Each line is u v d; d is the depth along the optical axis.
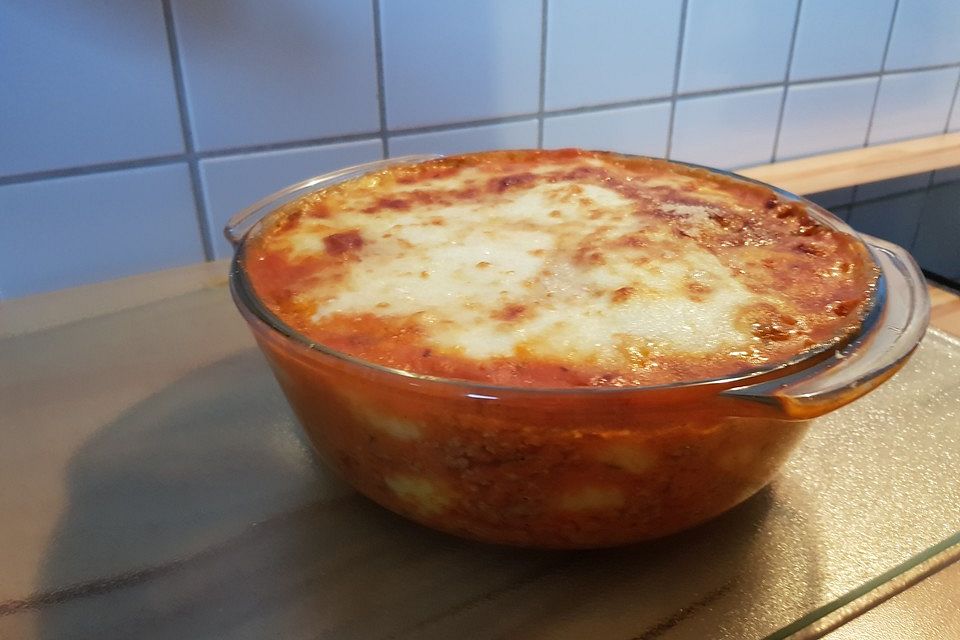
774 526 0.42
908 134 1.13
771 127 0.99
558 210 0.55
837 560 0.40
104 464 0.48
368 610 0.37
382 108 0.74
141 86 0.64
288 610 0.37
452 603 0.37
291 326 0.42
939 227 0.84
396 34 0.72
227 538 0.42
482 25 0.75
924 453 0.48
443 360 0.38
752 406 0.31
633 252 0.47
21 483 0.46
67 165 0.64
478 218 0.54
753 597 0.38
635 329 0.40
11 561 0.40
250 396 0.55
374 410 0.35
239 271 0.45
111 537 0.42
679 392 0.31
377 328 0.41
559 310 0.42
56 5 0.59
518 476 0.35
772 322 0.40
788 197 0.55
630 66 0.85
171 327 0.65
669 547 0.41
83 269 0.69
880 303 0.39
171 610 0.37
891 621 0.37
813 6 0.93
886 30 1.01
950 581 0.39
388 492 0.39
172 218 0.70
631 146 0.90
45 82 0.60
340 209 0.57
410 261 0.48
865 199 0.91
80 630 0.36
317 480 0.46
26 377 0.57
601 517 0.36
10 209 0.64
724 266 0.46
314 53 0.69
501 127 0.81
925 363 0.58
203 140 0.68
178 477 0.47
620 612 0.37
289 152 0.72
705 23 0.87
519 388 0.32
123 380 0.57
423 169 0.63
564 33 0.79
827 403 0.31
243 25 0.65
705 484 0.36
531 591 0.38
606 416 0.32
